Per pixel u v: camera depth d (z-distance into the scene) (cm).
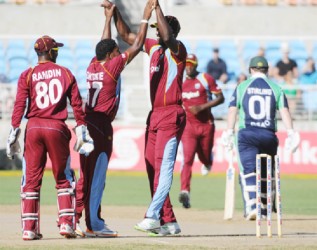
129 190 6775
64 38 9881
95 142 3428
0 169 8562
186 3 10631
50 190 6694
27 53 9875
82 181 3472
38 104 3303
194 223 4353
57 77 3306
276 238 3428
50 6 10356
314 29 10675
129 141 8519
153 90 3466
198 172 8606
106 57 3481
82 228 3825
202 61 9969
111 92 3453
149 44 3512
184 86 5412
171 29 3384
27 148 3319
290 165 8488
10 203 5562
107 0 3653
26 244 3111
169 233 3525
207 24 10512
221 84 9144
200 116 5350
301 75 9831
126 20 10375
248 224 4288
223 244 3144
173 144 3450
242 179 4381
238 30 10544
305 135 8512
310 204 5744
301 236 3559
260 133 4306
